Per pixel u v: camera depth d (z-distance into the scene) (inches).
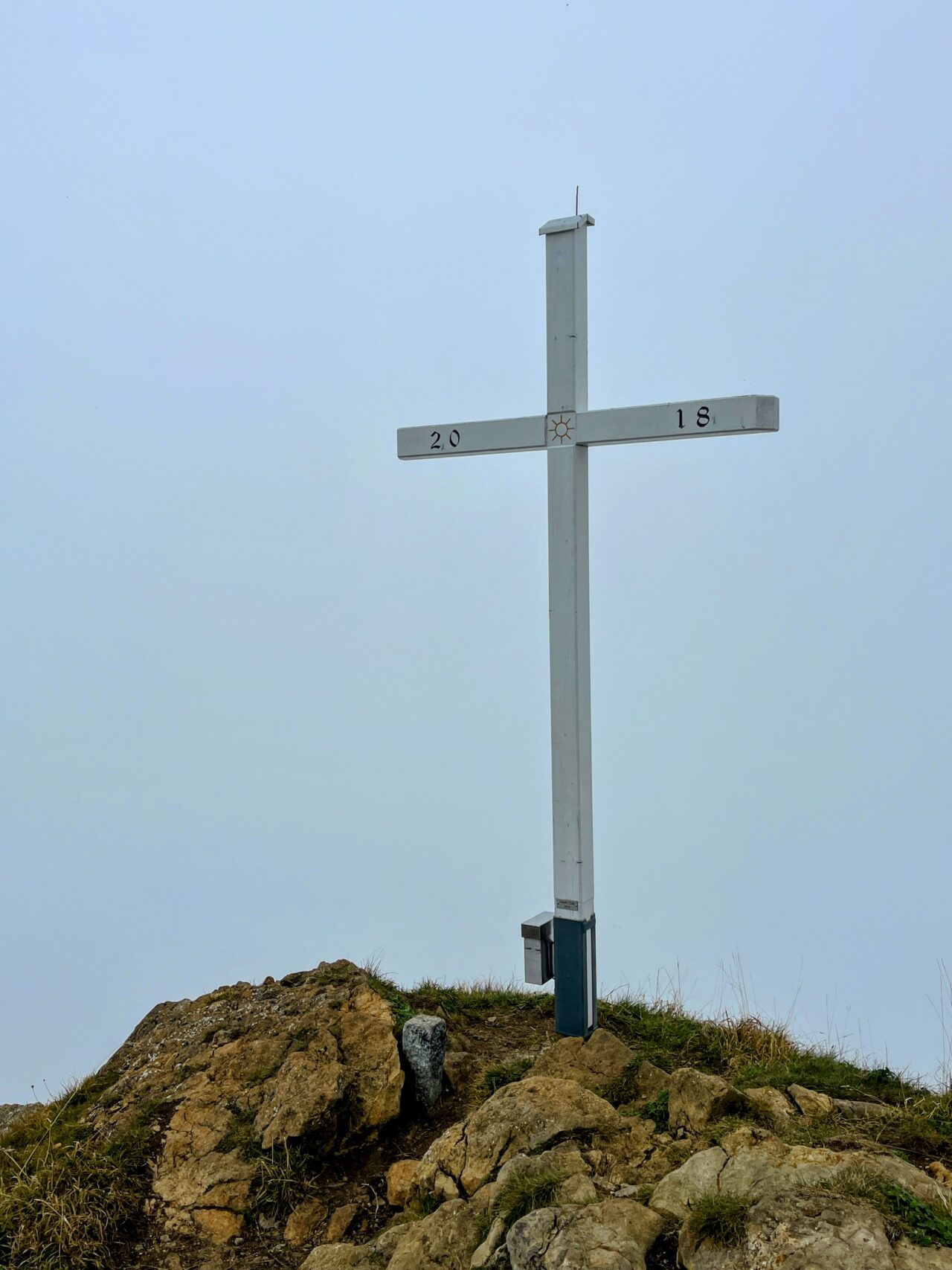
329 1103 265.3
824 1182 199.6
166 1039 318.3
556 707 312.2
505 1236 203.8
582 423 309.0
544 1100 248.2
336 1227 243.3
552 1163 224.2
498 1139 239.0
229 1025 317.1
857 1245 178.5
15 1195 248.1
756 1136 218.4
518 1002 367.9
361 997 313.4
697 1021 341.1
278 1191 250.8
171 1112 275.7
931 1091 273.4
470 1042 330.6
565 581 310.0
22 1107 343.0
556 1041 330.0
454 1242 210.8
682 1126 238.7
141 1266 237.3
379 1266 216.5
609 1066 286.7
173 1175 256.7
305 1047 292.0
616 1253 187.5
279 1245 241.4
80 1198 245.0
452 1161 239.8
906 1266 174.7
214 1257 238.8
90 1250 236.7
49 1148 263.7
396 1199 248.1
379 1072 277.4
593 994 318.7
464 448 327.6
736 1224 187.5
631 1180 218.2
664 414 298.5
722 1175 206.7
